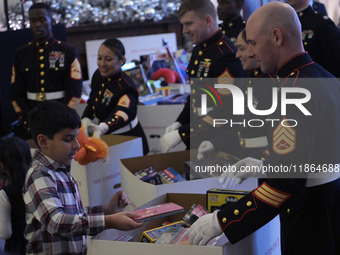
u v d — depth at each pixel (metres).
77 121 1.87
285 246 1.80
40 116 1.84
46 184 1.78
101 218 1.78
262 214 1.61
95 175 2.86
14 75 4.12
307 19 2.94
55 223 1.73
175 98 4.35
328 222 1.72
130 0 5.79
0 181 2.29
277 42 1.72
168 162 2.82
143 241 1.88
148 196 2.35
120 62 3.48
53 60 4.01
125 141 3.12
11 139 2.24
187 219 2.02
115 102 3.48
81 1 5.59
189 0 2.78
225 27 3.56
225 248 1.60
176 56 5.27
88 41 5.75
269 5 1.74
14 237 2.19
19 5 5.27
